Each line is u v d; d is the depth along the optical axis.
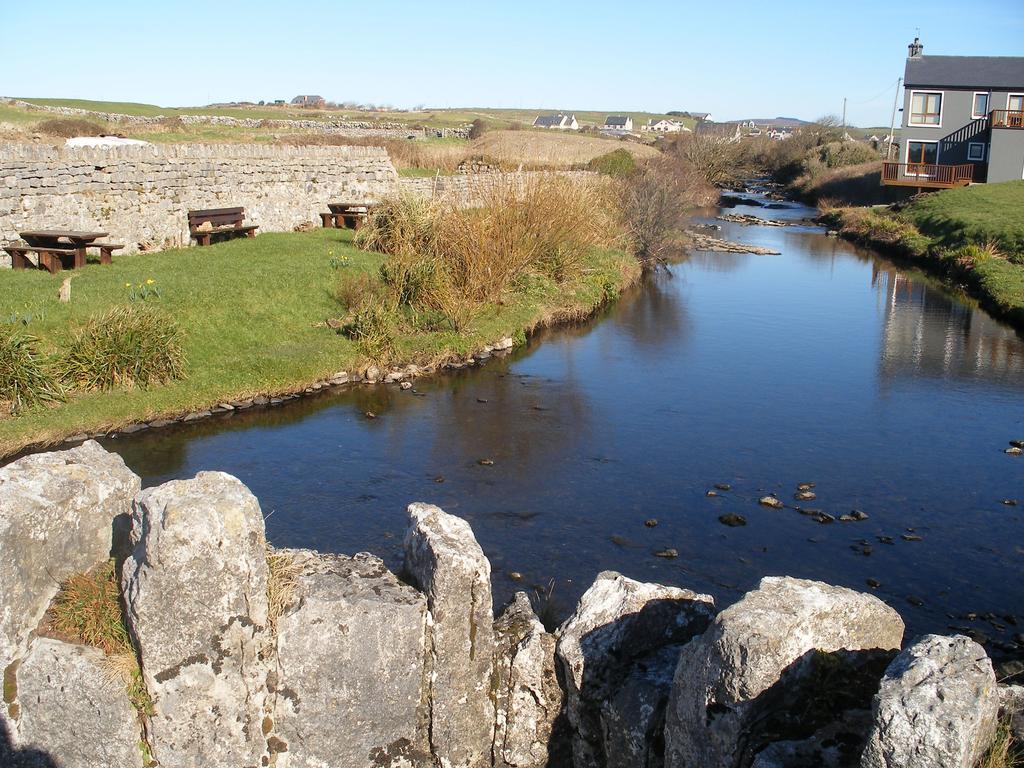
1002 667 7.40
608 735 4.71
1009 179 46.38
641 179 34.31
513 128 76.00
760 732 4.05
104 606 4.67
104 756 4.51
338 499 11.32
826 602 4.27
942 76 51.41
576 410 15.23
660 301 25.06
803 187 60.56
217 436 13.37
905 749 3.51
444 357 17.59
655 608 5.04
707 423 14.73
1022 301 23.33
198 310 16.64
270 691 4.60
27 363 13.15
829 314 23.61
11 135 29.66
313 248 22.23
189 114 57.78
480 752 5.03
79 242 17.73
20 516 4.58
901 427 14.66
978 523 11.07
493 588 9.17
